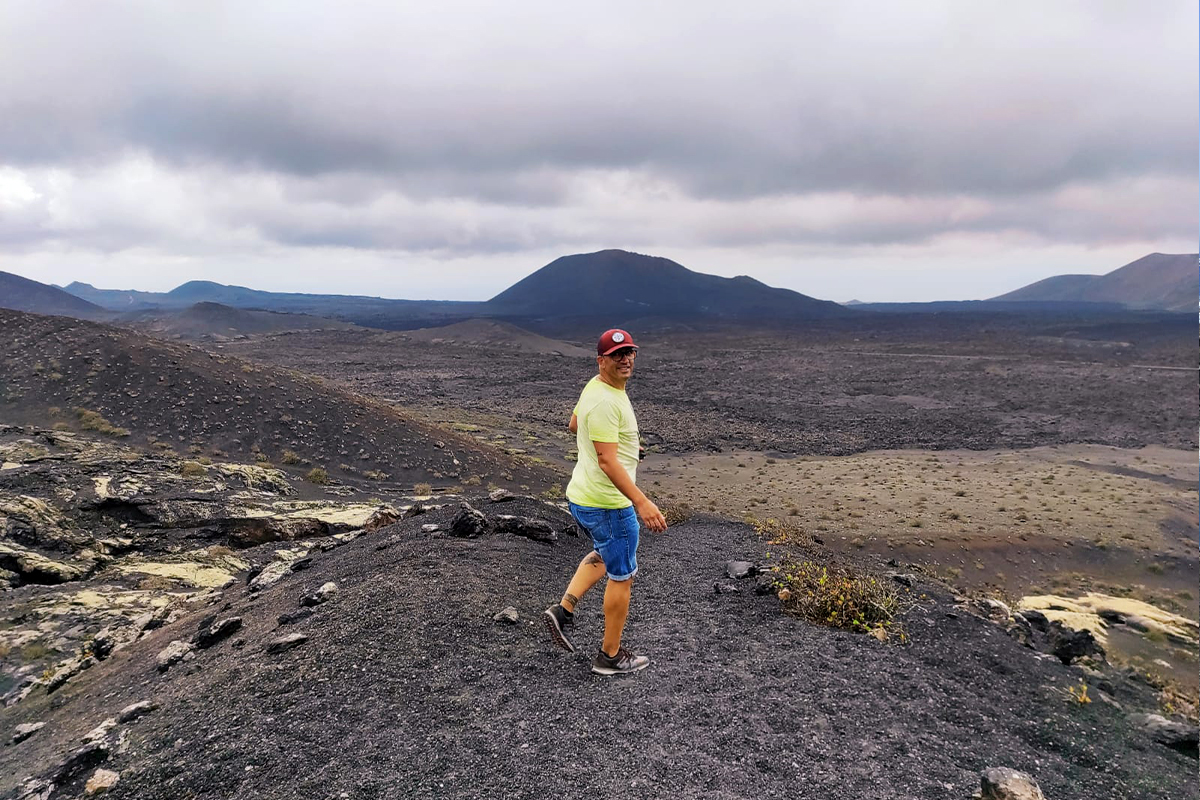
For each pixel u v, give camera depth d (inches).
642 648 219.9
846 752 152.7
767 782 139.4
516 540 395.2
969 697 190.7
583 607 274.7
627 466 168.9
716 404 5708.7
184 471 1061.8
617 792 134.3
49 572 638.5
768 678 193.2
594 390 165.8
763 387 7071.9
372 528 548.1
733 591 297.7
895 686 191.6
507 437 3061.0
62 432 1369.3
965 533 1599.4
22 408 1569.9
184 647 295.7
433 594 263.9
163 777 156.2
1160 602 1298.0
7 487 813.2
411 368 7396.7
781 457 3339.1
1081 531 1686.8
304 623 253.1
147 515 804.0
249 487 1083.3
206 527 812.6
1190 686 303.3
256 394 1875.0
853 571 307.4
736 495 2114.9
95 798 155.0
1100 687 223.3
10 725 293.3
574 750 149.9
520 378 6722.4
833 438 4141.2
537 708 170.9
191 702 202.2
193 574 680.4
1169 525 1781.5
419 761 147.2
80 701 289.6
